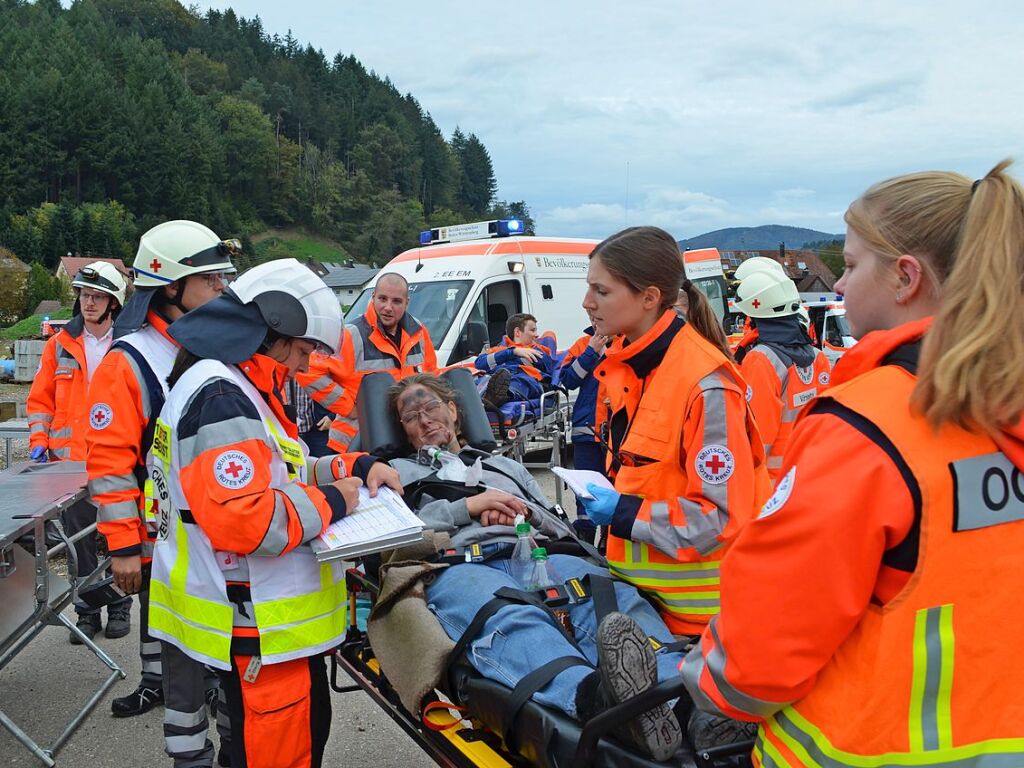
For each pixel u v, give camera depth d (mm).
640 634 1842
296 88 151875
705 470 2330
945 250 1295
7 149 103562
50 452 5051
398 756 3492
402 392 3760
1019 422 1179
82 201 106625
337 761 3451
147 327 3199
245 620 2354
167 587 2451
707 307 2615
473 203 163750
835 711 1241
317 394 5508
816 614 1207
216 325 2340
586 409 5238
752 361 4512
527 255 9398
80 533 4031
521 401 7348
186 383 2346
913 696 1194
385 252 128000
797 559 1215
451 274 9039
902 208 1331
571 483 2621
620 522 2461
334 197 128625
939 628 1187
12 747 3576
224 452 2207
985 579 1192
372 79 179250
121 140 108438
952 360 1137
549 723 2053
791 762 1319
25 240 92125
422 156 152000
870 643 1209
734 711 1379
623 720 1784
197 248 3086
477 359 7762
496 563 3047
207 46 161250
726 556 1335
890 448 1184
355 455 2975
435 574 2926
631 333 2613
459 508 3178
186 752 2811
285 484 2447
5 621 3510
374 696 2916
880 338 1292
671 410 2428
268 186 123688
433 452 3588
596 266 2578
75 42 126062
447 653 2527
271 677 2373
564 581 2816
